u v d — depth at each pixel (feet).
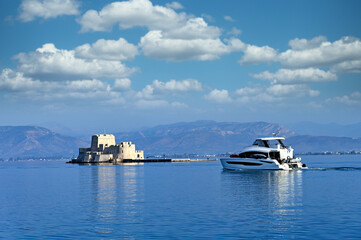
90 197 205.87
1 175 480.23
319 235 117.19
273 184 256.11
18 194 227.81
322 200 181.27
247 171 382.83
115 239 116.78
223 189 232.73
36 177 406.00
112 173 452.35
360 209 155.33
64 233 124.57
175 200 187.93
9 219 147.02
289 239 113.80
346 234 117.50
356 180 281.54
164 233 122.21
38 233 125.18
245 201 180.55
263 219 139.03
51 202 189.67
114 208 167.12
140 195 210.38
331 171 380.58
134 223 136.36
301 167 406.21
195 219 140.77
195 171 478.18
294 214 147.02
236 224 132.05
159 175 399.44
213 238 115.65
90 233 123.95
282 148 388.57
